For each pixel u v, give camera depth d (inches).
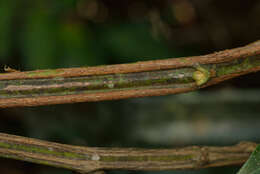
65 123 20.4
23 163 23.0
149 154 11.3
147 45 20.0
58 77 10.9
